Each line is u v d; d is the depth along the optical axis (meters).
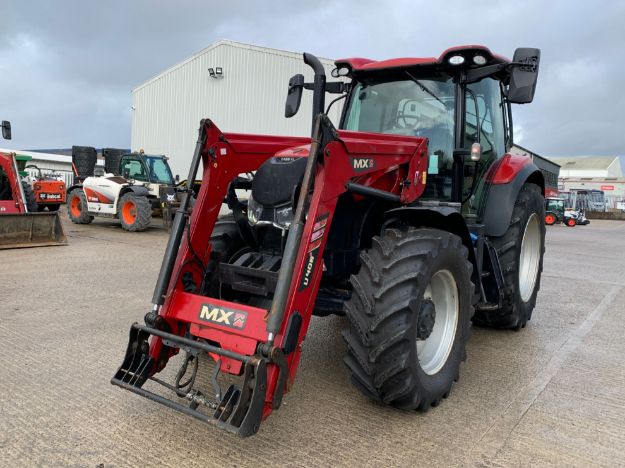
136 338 2.70
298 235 2.48
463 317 3.23
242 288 2.92
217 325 2.57
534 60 3.46
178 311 2.75
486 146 4.33
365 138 3.08
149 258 7.99
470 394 3.26
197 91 18.80
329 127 2.60
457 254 3.04
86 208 12.84
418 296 2.70
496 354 4.04
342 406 3.03
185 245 2.94
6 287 5.72
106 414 2.83
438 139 3.97
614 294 6.53
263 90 18.22
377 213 3.52
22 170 13.27
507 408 3.06
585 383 3.48
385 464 2.42
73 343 3.94
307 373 3.53
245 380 2.24
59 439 2.56
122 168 13.10
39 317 4.60
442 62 3.77
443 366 3.12
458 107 3.86
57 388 3.14
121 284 6.03
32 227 8.91
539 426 2.84
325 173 2.60
